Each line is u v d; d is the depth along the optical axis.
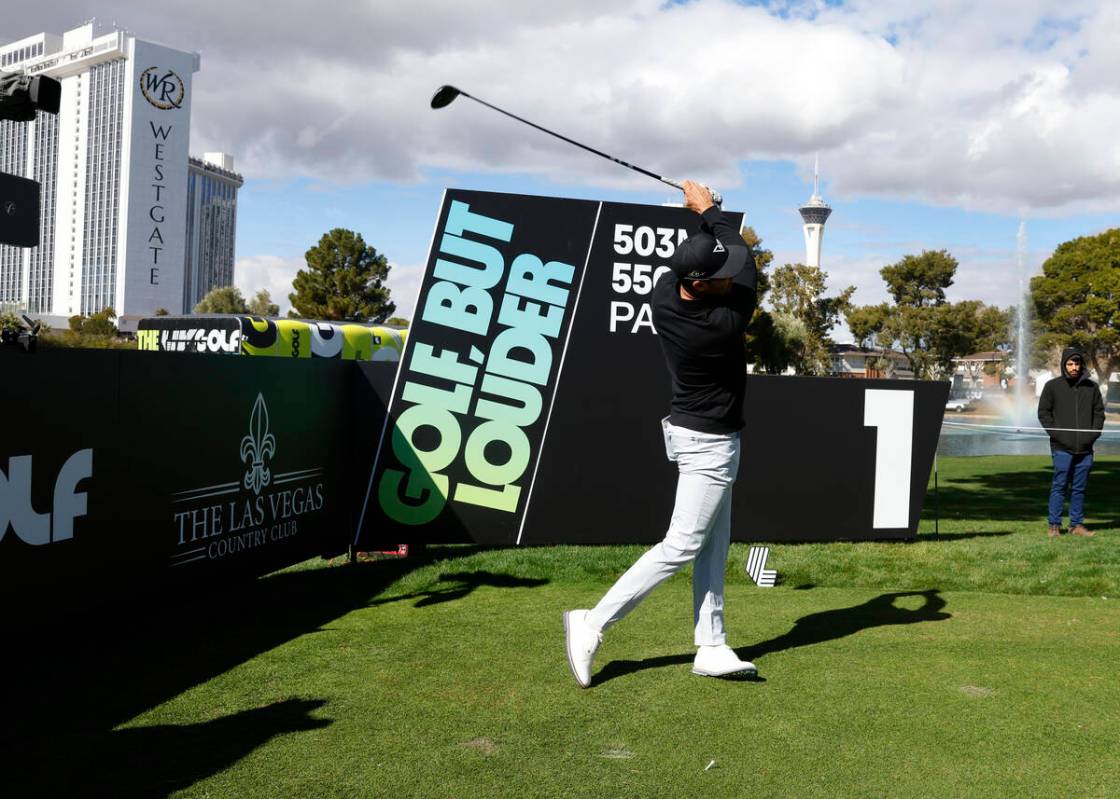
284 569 5.95
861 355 89.31
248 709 3.12
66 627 3.89
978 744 2.77
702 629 3.51
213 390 4.72
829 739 2.81
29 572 3.58
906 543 6.68
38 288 194.75
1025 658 3.73
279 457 5.33
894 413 6.63
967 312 61.12
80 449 3.84
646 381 6.26
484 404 6.12
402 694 3.28
